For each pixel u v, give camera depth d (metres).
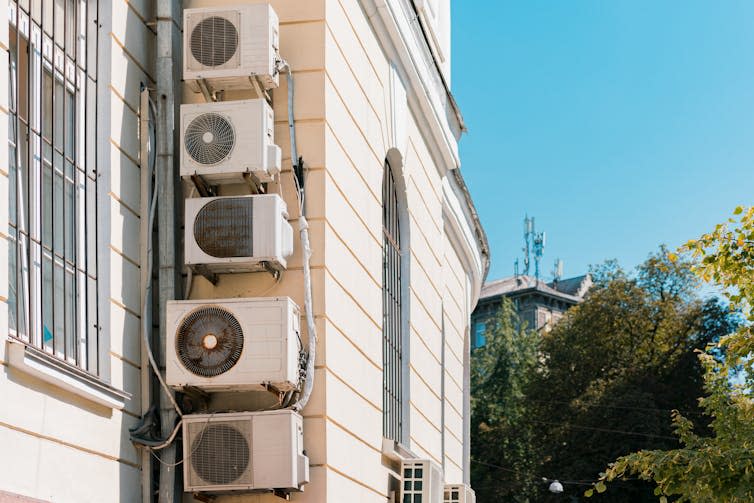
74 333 8.22
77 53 8.65
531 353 62.44
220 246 9.08
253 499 9.04
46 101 8.19
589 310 51.91
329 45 10.05
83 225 8.48
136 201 9.12
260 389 9.04
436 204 15.96
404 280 13.91
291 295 9.43
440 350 16.16
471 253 19.45
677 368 49.47
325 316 9.52
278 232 9.10
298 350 9.09
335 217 10.00
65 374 7.65
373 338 11.26
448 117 16.39
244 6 9.39
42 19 8.03
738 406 16.00
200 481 8.77
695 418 48.34
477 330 82.56
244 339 8.82
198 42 9.36
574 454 48.59
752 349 12.85
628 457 12.35
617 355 50.59
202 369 8.80
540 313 80.19
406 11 13.02
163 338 9.06
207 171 9.16
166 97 9.40
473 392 62.84
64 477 7.66
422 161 14.90
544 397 51.38
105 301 8.52
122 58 9.05
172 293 9.11
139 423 8.79
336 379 9.76
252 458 8.78
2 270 7.15
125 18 9.15
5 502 6.84
